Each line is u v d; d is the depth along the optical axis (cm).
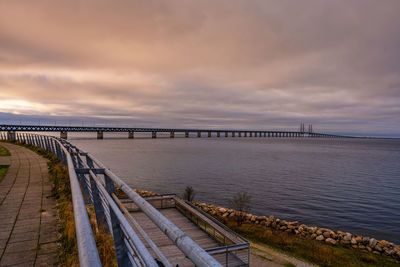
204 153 12281
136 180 5394
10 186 809
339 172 7250
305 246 1883
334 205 3728
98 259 104
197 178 5747
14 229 479
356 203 3903
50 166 1170
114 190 423
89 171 425
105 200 318
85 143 17750
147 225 1166
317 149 17975
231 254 1038
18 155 1616
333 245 1956
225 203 3656
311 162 9538
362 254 1808
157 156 10388
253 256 1698
